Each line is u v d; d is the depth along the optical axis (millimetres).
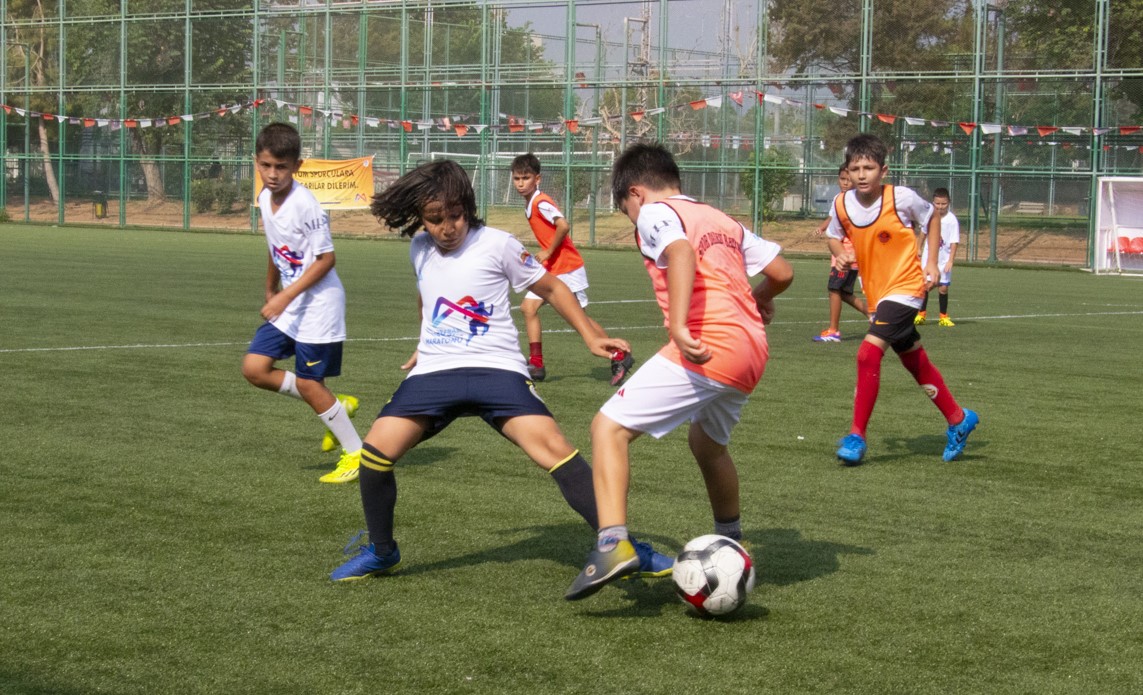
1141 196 25016
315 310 5562
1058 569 4277
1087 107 26141
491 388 3924
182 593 3838
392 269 20547
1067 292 19266
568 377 9000
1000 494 5453
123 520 4727
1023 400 8188
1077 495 5453
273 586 3930
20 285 15633
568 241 9211
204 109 35500
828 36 28484
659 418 3760
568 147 31219
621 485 3695
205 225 35438
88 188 37469
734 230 3936
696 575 3604
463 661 3281
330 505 5039
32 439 6266
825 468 5957
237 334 10922
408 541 4516
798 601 3859
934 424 7223
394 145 33750
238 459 5902
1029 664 3326
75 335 10664
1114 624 3680
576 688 3096
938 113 27562
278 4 35094
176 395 7691
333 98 34312
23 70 38375
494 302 3998
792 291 18641
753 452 6305
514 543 4500
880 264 6223
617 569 3547
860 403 6023
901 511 5105
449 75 33000
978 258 27594
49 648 3338
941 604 3850
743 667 3266
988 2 26828
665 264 3752
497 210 32625
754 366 3820
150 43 36062
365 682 3121
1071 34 26078
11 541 4395
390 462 3947
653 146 4070
